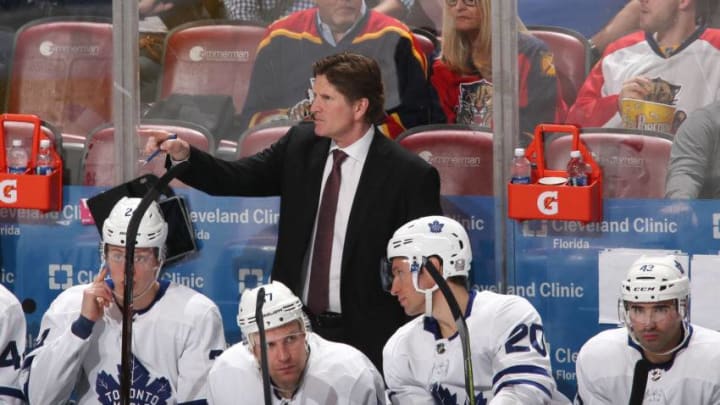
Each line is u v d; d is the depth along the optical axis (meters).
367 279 15.03
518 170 15.52
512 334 12.33
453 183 16.00
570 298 15.69
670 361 13.02
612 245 15.45
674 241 15.21
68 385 13.39
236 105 16.59
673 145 15.05
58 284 17.31
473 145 15.85
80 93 17.05
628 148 15.24
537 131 15.45
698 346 13.02
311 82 16.31
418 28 15.89
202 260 16.88
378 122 15.61
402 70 16.00
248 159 15.67
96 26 16.89
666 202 15.17
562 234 15.62
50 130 17.17
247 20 16.44
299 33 16.30
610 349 13.33
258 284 16.75
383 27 16.02
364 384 12.35
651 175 15.20
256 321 10.69
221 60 16.58
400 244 12.44
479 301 12.59
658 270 12.47
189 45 16.64
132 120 16.95
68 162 17.19
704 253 15.10
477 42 15.65
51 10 16.98
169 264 16.95
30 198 16.91
